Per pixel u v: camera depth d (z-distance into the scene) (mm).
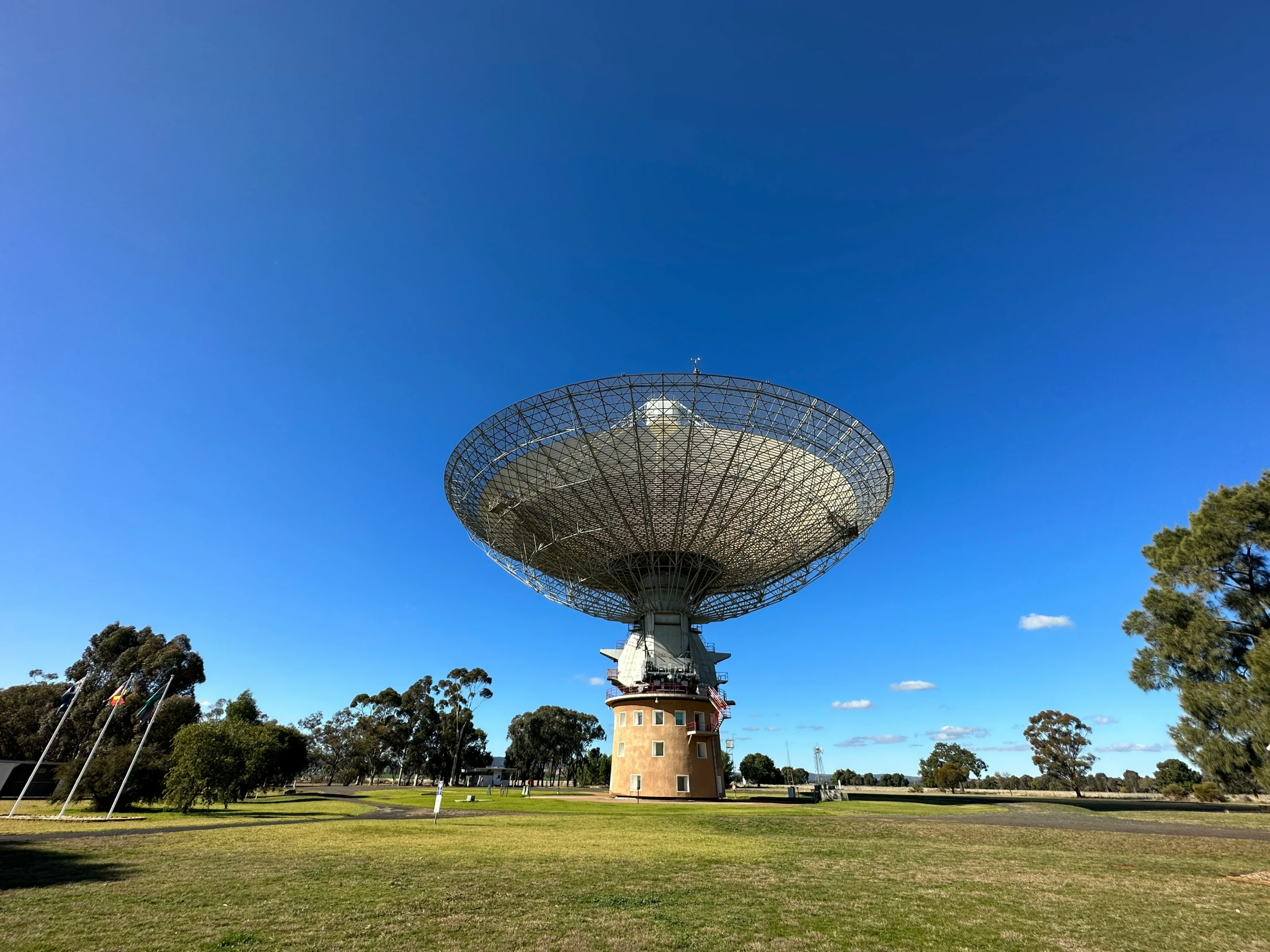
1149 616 38656
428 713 112438
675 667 56438
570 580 56156
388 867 19016
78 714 77000
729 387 41094
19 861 19062
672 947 11094
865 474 45188
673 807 48031
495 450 44406
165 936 11141
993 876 19516
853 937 12125
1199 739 34625
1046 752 115562
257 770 51594
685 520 48844
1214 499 37156
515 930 11891
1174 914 14625
